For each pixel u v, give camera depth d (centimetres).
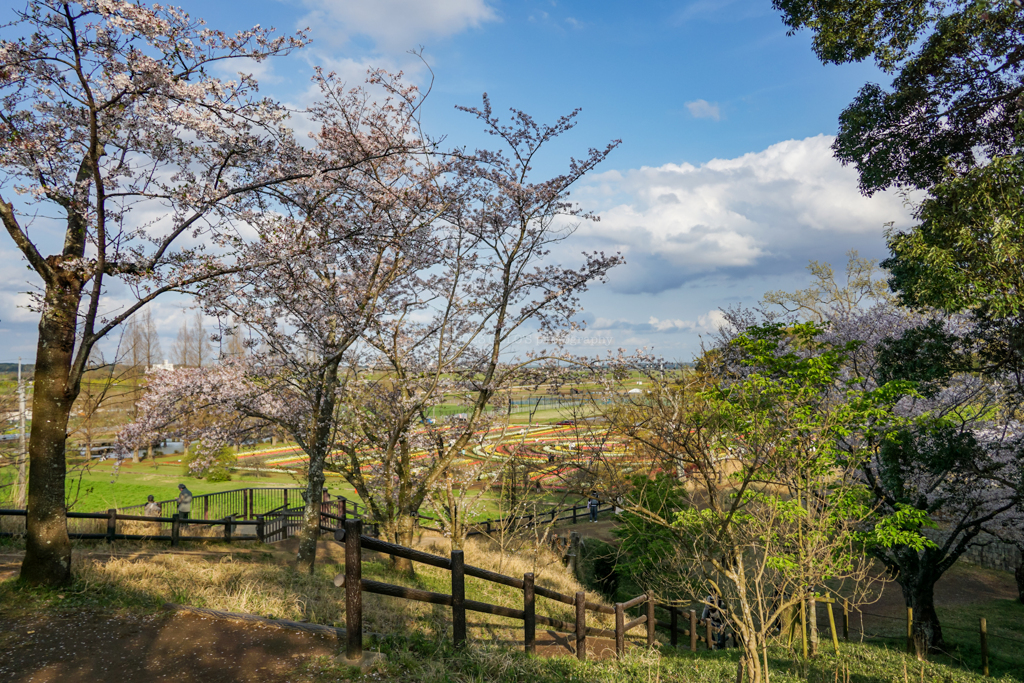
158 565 931
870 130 1684
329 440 1314
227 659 516
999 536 1489
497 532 1856
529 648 648
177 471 3531
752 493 904
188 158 836
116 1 699
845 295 3062
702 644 1521
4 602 662
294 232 930
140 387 1299
